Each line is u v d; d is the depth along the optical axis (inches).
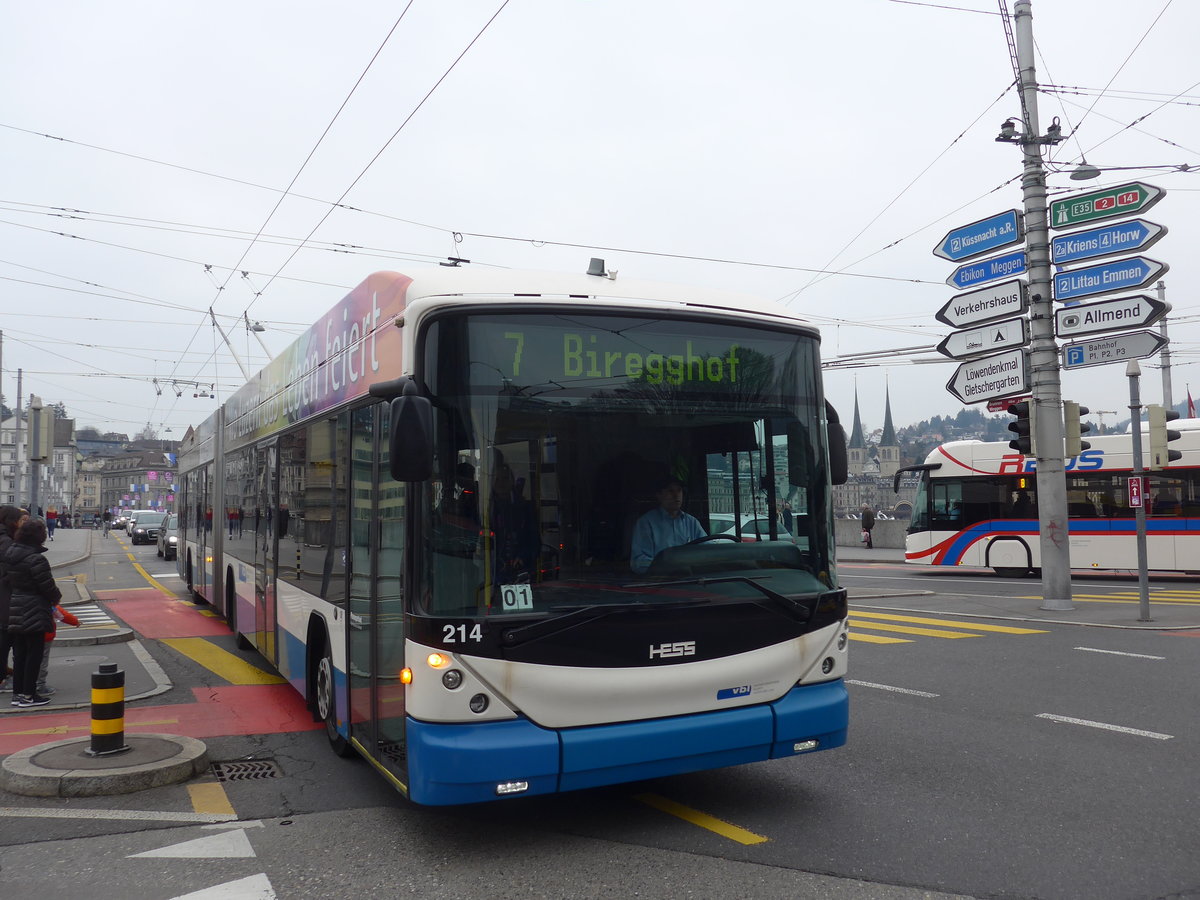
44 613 346.0
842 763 264.8
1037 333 644.1
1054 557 636.1
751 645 206.7
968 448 976.9
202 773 261.3
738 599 206.4
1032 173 651.5
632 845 201.0
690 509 206.7
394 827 215.2
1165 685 374.6
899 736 295.4
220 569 531.2
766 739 205.8
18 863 195.5
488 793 180.9
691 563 203.8
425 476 180.1
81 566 1252.5
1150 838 203.8
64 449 4847.4
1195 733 296.7
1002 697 354.3
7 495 3823.8
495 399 193.5
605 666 191.2
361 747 229.0
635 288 222.1
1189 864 189.2
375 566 219.1
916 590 804.6
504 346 196.2
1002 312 655.8
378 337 227.1
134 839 209.0
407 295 210.1
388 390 190.5
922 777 250.8
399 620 198.2
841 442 231.8
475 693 183.3
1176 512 857.5
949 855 194.1
